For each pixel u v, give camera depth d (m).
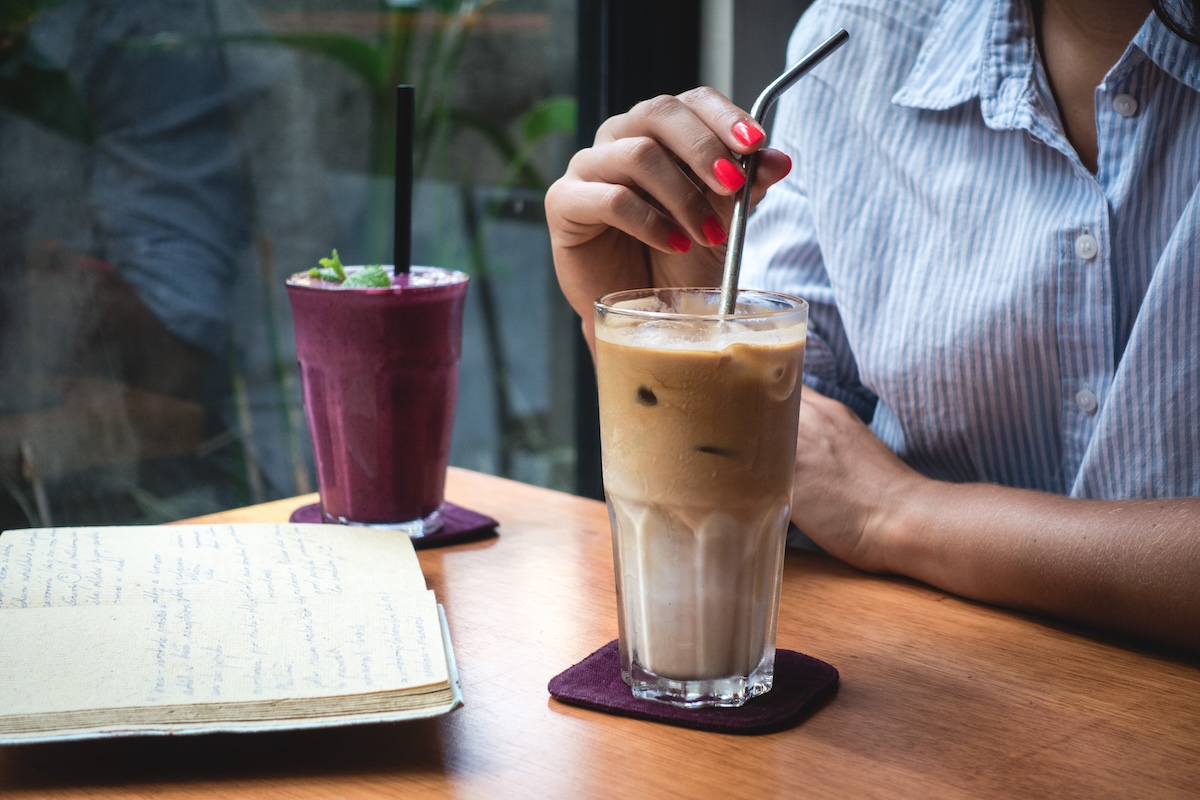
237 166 2.09
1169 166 0.91
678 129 0.68
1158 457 0.88
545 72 2.21
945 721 0.59
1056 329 0.95
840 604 0.77
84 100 1.86
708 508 0.57
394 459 0.88
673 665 0.60
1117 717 0.60
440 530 0.90
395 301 0.85
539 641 0.70
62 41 1.82
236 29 2.04
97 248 1.91
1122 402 0.89
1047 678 0.65
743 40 1.69
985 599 0.77
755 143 0.63
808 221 1.12
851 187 1.07
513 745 0.56
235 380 2.14
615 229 0.89
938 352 1.00
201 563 0.75
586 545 0.89
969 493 0.81
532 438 2.47
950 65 1.03
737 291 0.62
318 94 2.18
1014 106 0.96
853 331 1.06
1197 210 0.86
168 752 0.55
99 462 1.96
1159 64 0.88
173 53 1.96
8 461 1.86
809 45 1.12
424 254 2.39
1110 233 0.93
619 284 0.91
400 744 0.56
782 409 0.58
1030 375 0.98
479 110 2.29
